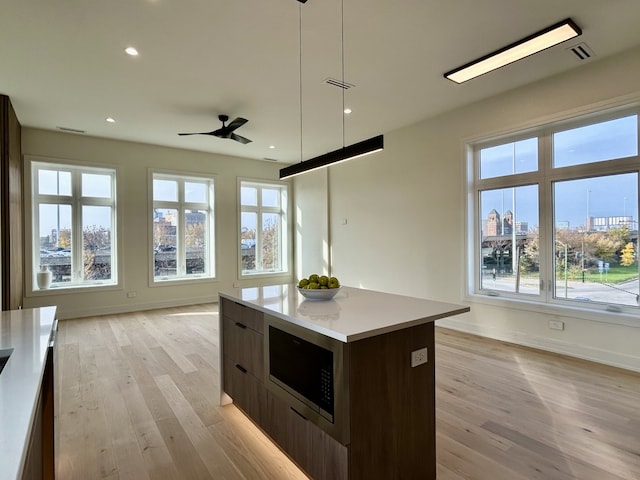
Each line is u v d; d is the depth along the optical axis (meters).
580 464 2.00
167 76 3.70
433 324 1.93
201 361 3.73
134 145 6.18
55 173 5.67
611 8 2.67
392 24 2.84
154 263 6.48
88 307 5.77
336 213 6.89
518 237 4.27
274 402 2.11
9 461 0.71
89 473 1.98
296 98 4.31
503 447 2.17
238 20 2.77
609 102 3.38
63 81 3.79
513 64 3.52
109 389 3.06
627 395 2.83
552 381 3.11
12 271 4.29
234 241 7.34
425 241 5.16
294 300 2.36
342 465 1.59
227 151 6.89
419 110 4.75
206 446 2.24
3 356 1.43
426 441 1.87
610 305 3.54
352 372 1.57
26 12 2.62
